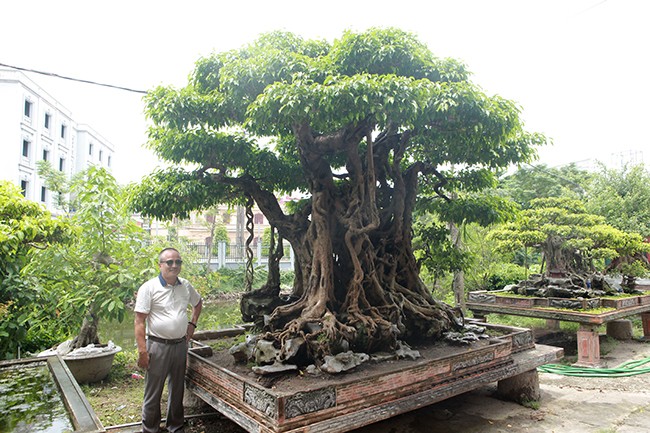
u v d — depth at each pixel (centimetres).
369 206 540
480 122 466
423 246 766
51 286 685
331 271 530
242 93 480
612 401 586
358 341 471
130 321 1305
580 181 1992
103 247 667
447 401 579
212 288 2075
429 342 562
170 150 552
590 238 1002
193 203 577
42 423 353
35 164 2519
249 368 452
